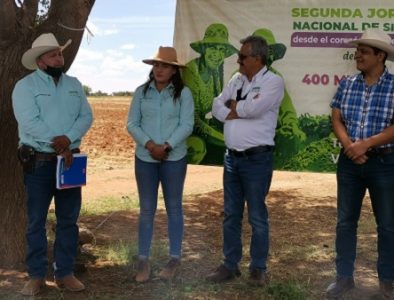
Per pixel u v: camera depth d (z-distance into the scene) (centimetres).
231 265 551
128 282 548
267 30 626
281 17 623
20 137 502
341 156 510
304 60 625
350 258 517
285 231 759
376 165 484
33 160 491
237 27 629
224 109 535
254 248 536
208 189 1179
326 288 539
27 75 532
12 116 559
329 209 912
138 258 561
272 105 517
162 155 529
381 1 608
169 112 536
